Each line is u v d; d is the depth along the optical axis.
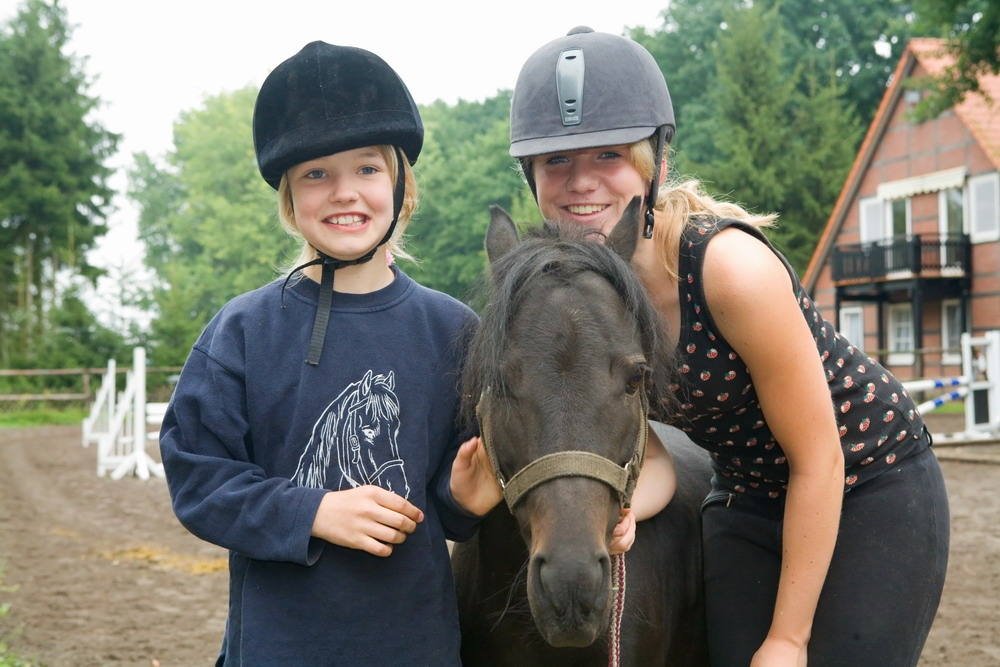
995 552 6.77
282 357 2.03
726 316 2.05
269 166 2.11
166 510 9.08
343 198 2.04
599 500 1.75
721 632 2.46
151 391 23.73
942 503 2.33
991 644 4.84
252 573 1.98
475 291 2.11
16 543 7.58
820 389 2.06
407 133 2.12
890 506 2.26
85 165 36.81
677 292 2.15
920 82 17.88
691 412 2.30
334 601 1.94
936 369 23.38
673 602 2.49
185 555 7.22
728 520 2.50
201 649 4.93
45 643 4.99
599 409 1.77
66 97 36.78
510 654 2.27
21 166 34.88
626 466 1.84
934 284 23.14
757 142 30.88
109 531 8.08
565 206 2.39
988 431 12.52
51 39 37.34
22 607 5.71
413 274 34.50
